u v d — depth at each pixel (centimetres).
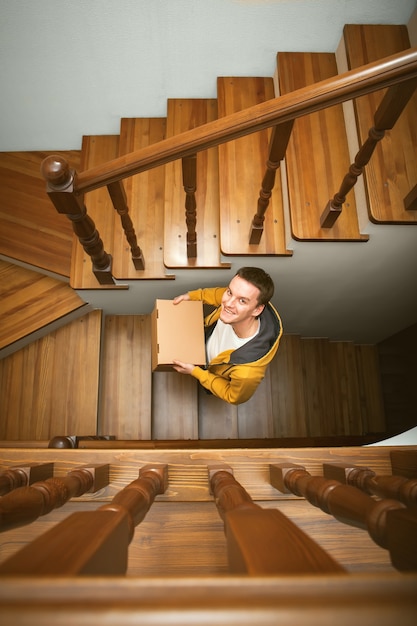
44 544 43
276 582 31
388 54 231
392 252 224
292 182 214
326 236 209
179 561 151
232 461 157
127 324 321
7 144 306
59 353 296
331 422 384
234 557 48
